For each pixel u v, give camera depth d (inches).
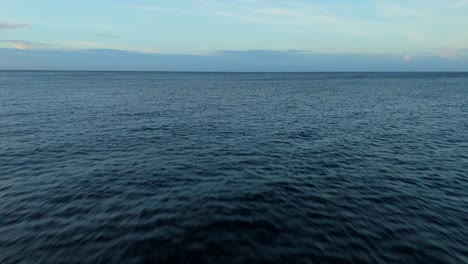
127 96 2412.6
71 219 479.8
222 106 1871.3
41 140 958.4
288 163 773.3
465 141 998.4
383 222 478.9
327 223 474.6
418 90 3203.7
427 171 717.3
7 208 512.7
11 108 1578.5
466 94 2689.5
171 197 565.9
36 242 416.2
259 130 1164.5
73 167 725.3
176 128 1182.9
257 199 559.8
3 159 770.2
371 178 671.8
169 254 393.4
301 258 386.9
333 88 3624.5
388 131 1154.0
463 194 588.1
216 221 476.4
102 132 1088.8
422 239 431.2
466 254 398.6
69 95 2353.6
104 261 378.6
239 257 388.2
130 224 466.0
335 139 1026.1
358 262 379.9
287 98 2405.3
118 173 690.2
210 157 818.8
